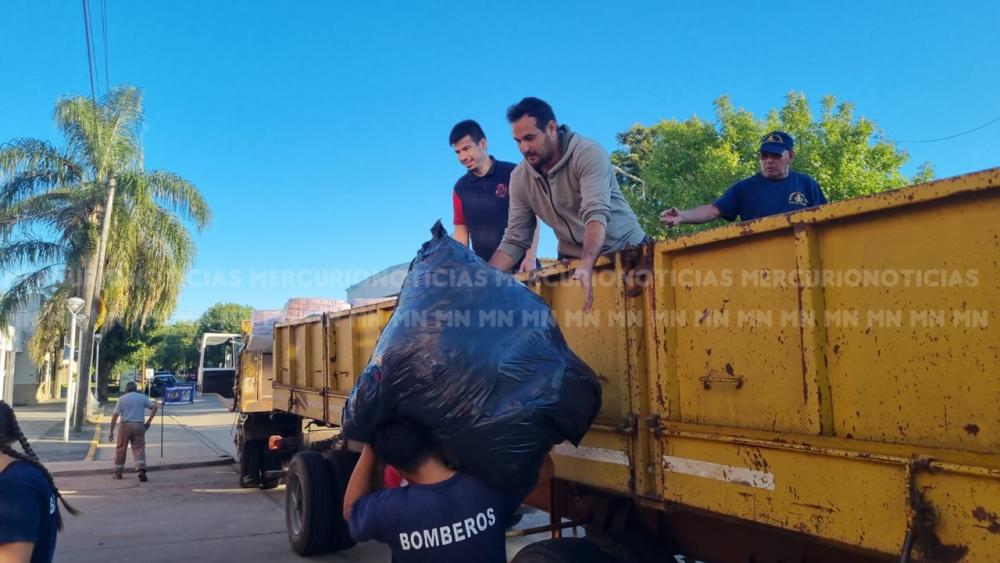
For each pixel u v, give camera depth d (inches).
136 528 308.5
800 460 83.7
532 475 99.9
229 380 497.0
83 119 794.8
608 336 118.8
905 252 75.7
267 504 364.8
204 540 285.3
